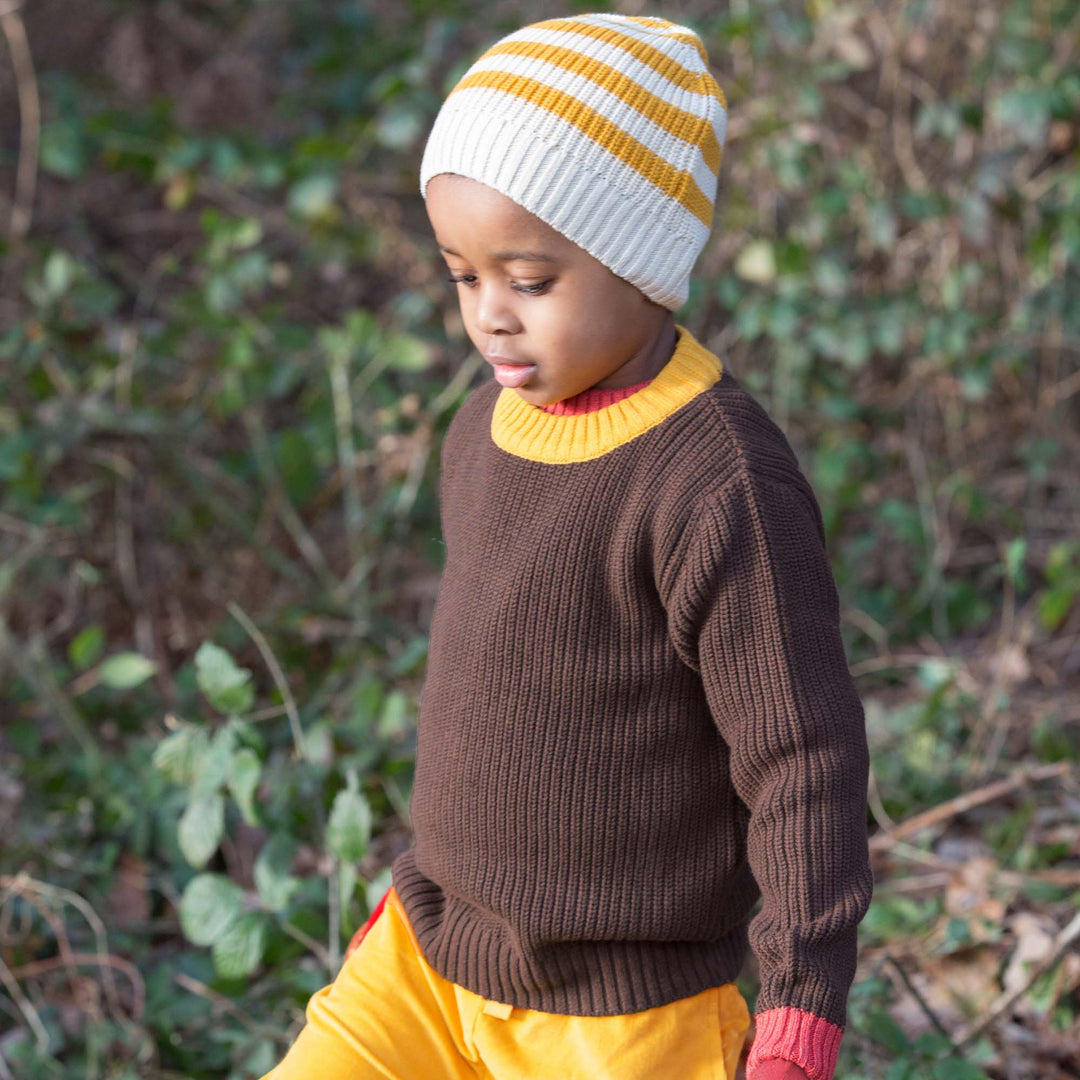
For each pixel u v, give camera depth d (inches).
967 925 92.0
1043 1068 88.4
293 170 158.2
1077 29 155.6
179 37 220.1
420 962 65.2
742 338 163.6
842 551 157.4
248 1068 89.4
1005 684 134.1
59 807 120.0
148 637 143.1
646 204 56.6
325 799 97.7
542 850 59.3
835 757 54.3
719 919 60.4
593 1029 60.0
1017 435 166.9
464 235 56.9
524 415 61.1
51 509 135.8
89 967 104.6
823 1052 52.0
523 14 172.6
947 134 156.0
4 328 168.1
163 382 162.2
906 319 155.9
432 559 157.3
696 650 56.7
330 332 142.9
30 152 179.0
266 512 151.3
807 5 159.6
